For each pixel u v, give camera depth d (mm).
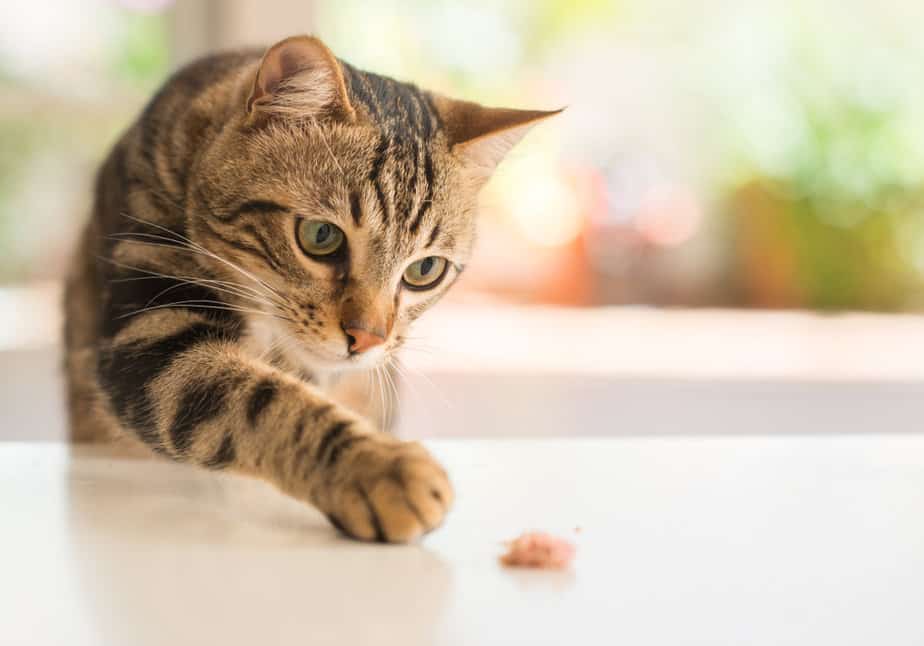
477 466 769
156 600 557
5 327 1308
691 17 1684
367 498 612
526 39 1588
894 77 1728
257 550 607
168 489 699
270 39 1215
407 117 747
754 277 1780
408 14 1479
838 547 633
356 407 827
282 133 723
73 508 661
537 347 1430
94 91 1311
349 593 567
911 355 1452
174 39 1259
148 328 705
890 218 1758
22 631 533
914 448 834
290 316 723
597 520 663
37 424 1059
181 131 753
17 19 1294
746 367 1345
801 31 1718
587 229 1714
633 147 1701
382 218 717
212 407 662
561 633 542
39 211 1335
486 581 583
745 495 712
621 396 1187
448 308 1657
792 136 1733
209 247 732
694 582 588
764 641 542
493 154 781
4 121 1314
